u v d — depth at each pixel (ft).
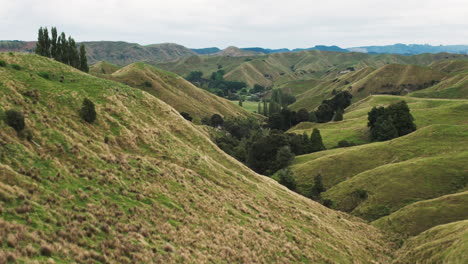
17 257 44.47
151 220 77.77
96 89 150.20
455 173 172.76
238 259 76.48
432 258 101.19
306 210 145.69
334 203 187.11
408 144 234.58
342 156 244.42
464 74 586.45
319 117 532.32
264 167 302.66
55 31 271.08
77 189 75.10
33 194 64.95
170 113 178.70
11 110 87.66
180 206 92.58
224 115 577.02
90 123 120.67
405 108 316.60
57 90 129.80
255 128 539.29
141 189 91.09
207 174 132.05
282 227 109.29
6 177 65.67
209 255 72.08
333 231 126.62
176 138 152.46
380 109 332.80
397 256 118.11
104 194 79.36
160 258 62.28
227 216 100.22
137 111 154.20
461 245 93.86
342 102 562.25
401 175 183.93
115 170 94.17
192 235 78.89
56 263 47.29
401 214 148.87
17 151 77.61
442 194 161.89
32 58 156.87
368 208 170.09
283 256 88.02
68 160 87.30
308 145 318.04
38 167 76.33
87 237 59.52
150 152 125.80
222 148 349.82
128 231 68.28
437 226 122.83
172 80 596.29
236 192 127.95
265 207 125.80
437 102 424.46
